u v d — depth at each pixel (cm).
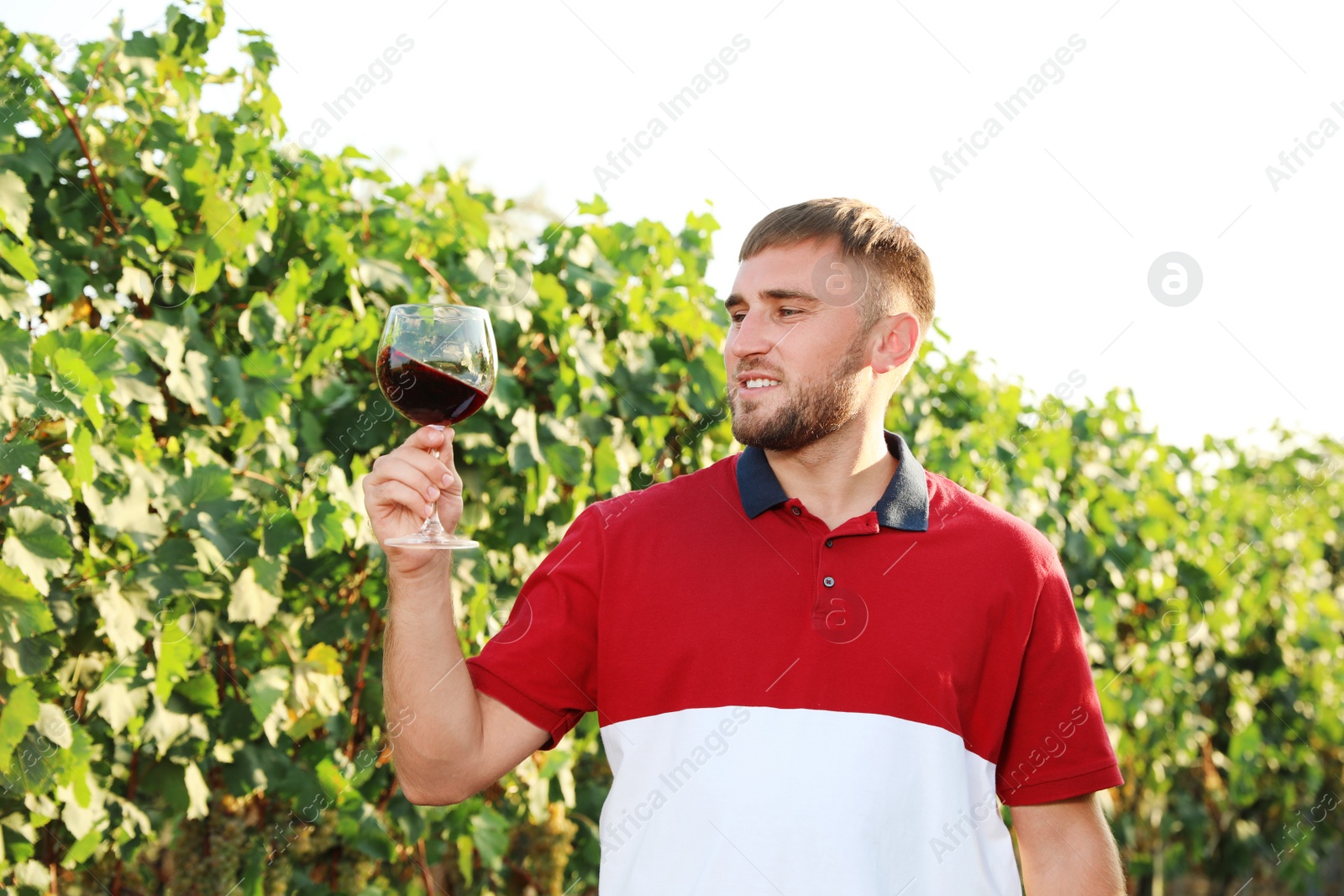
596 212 317
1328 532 678
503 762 156
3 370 203
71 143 237
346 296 276
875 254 165
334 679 268
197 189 248
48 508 207
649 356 323
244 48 265
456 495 150
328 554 272
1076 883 161
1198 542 542
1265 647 611
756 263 165
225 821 267
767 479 161
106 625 218
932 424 424
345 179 291
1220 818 607
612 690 155
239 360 252
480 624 273
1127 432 525
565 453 287
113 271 244
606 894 151
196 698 241
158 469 234
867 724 148
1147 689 507
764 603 153
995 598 158
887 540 158
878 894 143
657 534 159
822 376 160
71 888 253
